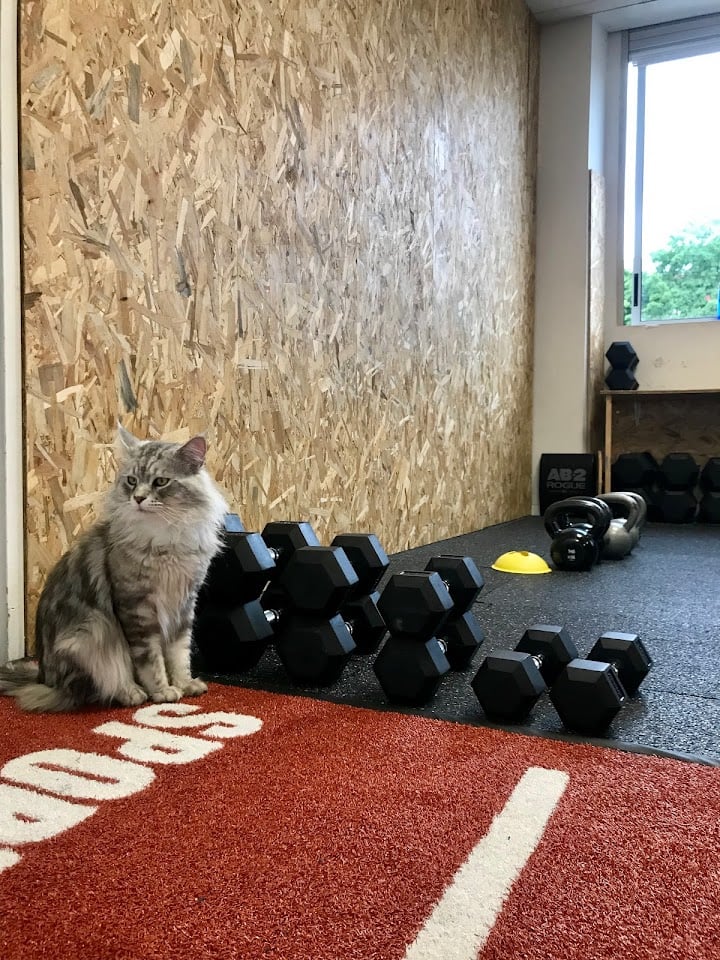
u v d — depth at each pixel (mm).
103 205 2033
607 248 5887
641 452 5559
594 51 5465
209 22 2373
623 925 847
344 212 3117
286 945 811
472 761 1294
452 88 4074
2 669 1693
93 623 1530
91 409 2023
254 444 2652
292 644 1724
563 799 1151
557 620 2426
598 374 5758
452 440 4262
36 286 1858
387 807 1122
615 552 3635
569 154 5508
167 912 866
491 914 863
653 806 1132
